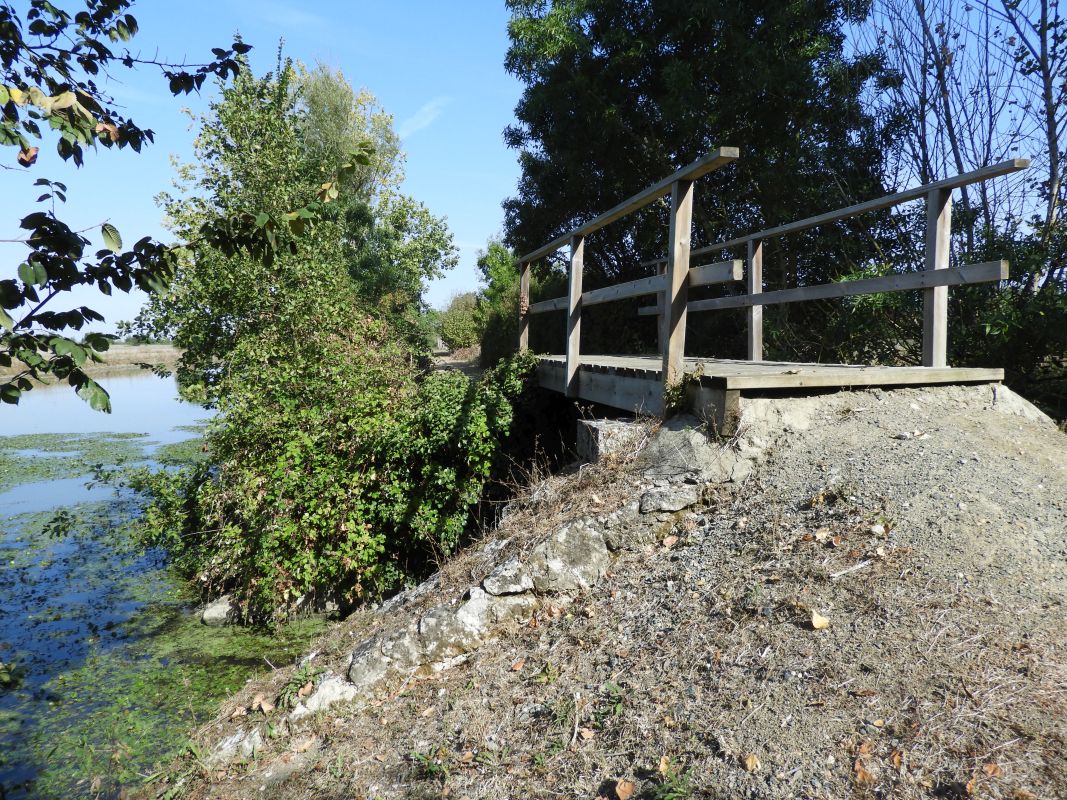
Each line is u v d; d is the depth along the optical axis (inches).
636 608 144.2
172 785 148.2
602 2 492.7
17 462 568.4
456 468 272.7
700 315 505.0
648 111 497.4
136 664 229.6
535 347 687.1
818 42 430.6
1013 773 87.3
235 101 454.9
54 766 170.4
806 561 135.8
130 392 1337.4
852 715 102.1
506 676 143.3
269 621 263.0
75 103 110.0
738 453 170.4
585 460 204.7
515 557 165.3
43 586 304.5
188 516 321.1
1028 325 232.1
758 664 117.1
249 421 294.0
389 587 271.1
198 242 134.3
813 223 233.0
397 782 125.2
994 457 158.1
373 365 362.0
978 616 113.1
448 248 812.6
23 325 107.0
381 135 959.6
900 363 273.9
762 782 96.8
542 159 598.5
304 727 151.9
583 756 114.2
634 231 547.2
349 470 277.6
